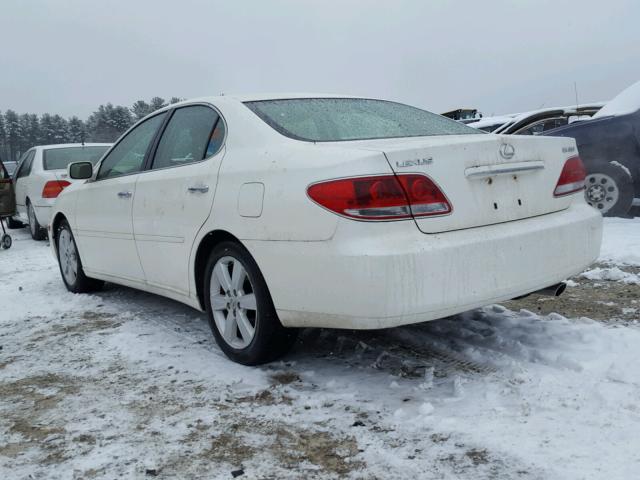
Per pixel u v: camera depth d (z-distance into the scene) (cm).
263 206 293
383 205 260
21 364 354
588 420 240
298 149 295
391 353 331
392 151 265
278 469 225
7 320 456
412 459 224
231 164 324
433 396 275
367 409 267
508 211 292
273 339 312
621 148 718
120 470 230
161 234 378
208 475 224
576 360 298
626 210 725
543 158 310
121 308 473
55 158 937
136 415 276
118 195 431
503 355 309
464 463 219
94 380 322
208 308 348
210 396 291
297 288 282
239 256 316
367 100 392
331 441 242
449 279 265
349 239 261
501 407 257
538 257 295
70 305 491
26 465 237
